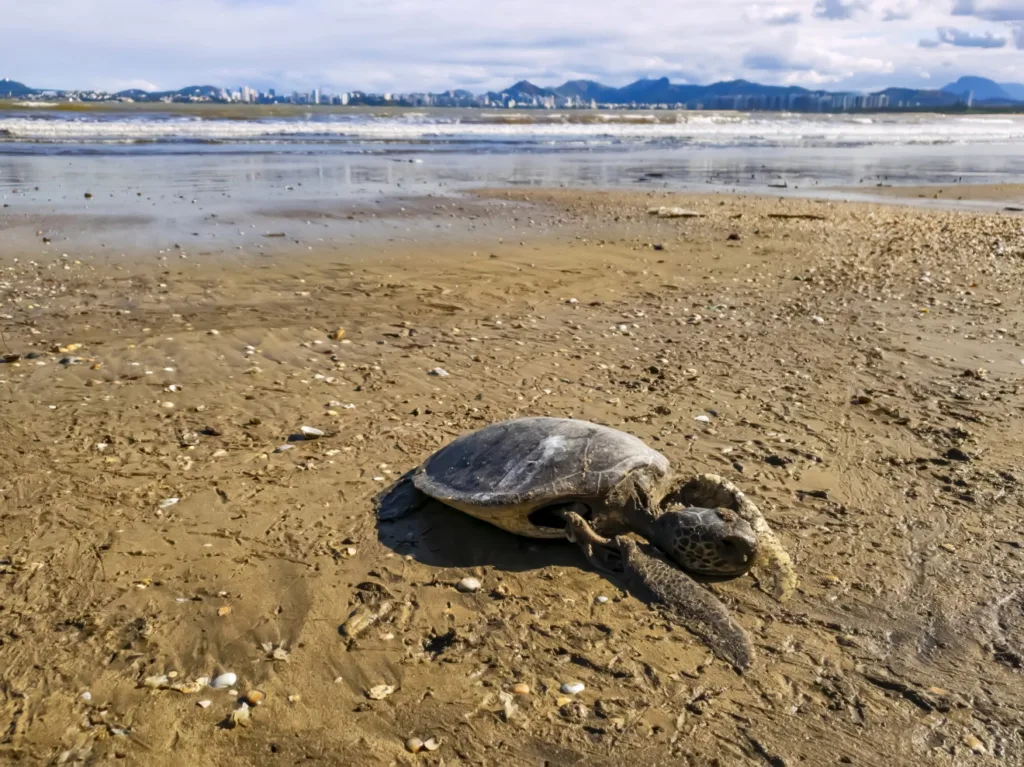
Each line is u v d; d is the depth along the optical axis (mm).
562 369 1627
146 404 1380
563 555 947
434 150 7086
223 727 677
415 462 1184
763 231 3377
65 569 892
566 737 673
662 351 1756
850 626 815
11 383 1446
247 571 900
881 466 1179
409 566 919
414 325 1930
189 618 816
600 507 940
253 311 1997
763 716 696
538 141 8500
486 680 737
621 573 898
